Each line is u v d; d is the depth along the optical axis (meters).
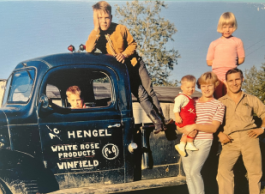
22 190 2.63
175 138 3.01
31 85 2.70
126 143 2.82
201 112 2.82
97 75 3.15
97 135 2.75
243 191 3.42
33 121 2.62
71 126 2.69
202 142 2.77
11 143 2.65
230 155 2.99
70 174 2.71
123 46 3.21
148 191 3.71
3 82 3.51
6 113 2.67
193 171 2.78
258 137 3.01
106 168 2.78
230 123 2.98
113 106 2.81
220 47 3.44
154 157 2.93
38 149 2.63
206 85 2.82
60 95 3.24
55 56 2.75
